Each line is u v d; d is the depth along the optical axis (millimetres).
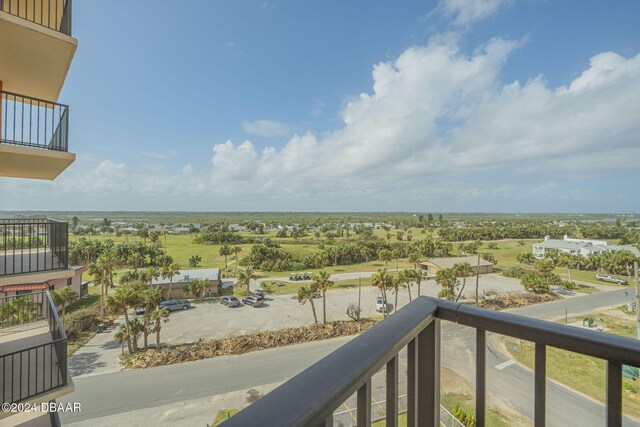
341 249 51312
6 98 6820
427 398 1246
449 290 27312
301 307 27844
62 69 6160
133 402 13625
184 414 12797
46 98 7094
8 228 6684
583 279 35781
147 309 20578
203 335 21375
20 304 6949
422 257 52219
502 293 30219
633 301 21719
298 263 47812
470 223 126062
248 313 26125
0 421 4941
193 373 16297
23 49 5582
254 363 17469
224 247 54812
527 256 48469
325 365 820
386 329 1039
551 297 26828
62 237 5664
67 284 27109
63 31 5805
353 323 23188
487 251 60375
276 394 699
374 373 913
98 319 23734
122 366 17016
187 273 34500
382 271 26266
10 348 5551
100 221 155250
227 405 13430
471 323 1205
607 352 963
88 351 19000
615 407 964
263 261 47562
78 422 12297
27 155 5285
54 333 5383
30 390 4359
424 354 1257
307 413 659
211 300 30125
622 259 36375
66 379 4586
